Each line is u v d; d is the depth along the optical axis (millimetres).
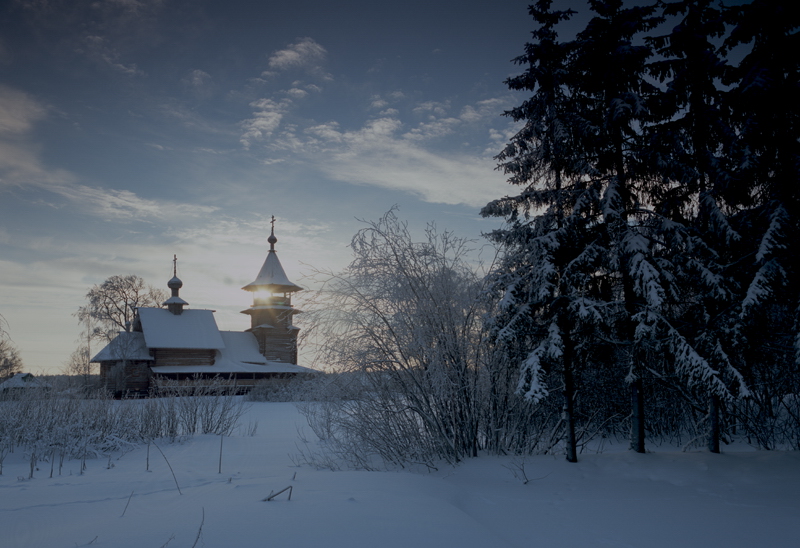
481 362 10344
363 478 7215
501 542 4543
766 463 8711
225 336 57781
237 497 6016
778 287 9281
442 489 6785
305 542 4152
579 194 10680
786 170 9492
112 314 58094
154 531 4566
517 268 10742
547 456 10164
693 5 10695
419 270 10188
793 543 5184
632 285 10383
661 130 10930
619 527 5766
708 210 9992
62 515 5711
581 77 11219
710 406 10328
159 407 15586
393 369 9875
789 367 10750
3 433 11891
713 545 5156
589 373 12297
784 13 9602
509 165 11258
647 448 13039
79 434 12031
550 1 10742
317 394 10344
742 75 10750
